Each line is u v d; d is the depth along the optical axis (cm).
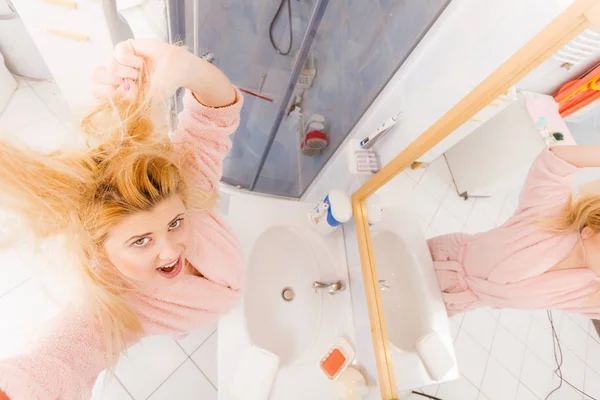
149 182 49
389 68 104
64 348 54
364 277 107
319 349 106
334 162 136
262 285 112
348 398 100
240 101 70
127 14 121
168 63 54
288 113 145
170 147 60
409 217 96
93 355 59
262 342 103
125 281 65
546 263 67
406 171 95
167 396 129
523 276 70
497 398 70
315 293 113
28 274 144
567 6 57
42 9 110
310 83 142
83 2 108
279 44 144
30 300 140
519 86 63
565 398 60
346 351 105
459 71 80
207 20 132
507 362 71
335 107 133
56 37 121
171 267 66
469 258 82
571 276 63
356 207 114
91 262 56
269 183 164
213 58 144
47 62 134
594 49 51
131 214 49
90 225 49
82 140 51
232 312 101
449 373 81
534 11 63
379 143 113
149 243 55
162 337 136
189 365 135
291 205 125
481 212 77
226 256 88
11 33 159
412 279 96
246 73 150
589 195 58
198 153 72
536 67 60
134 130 53
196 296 82
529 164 64
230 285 91
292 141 152
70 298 62
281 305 112
